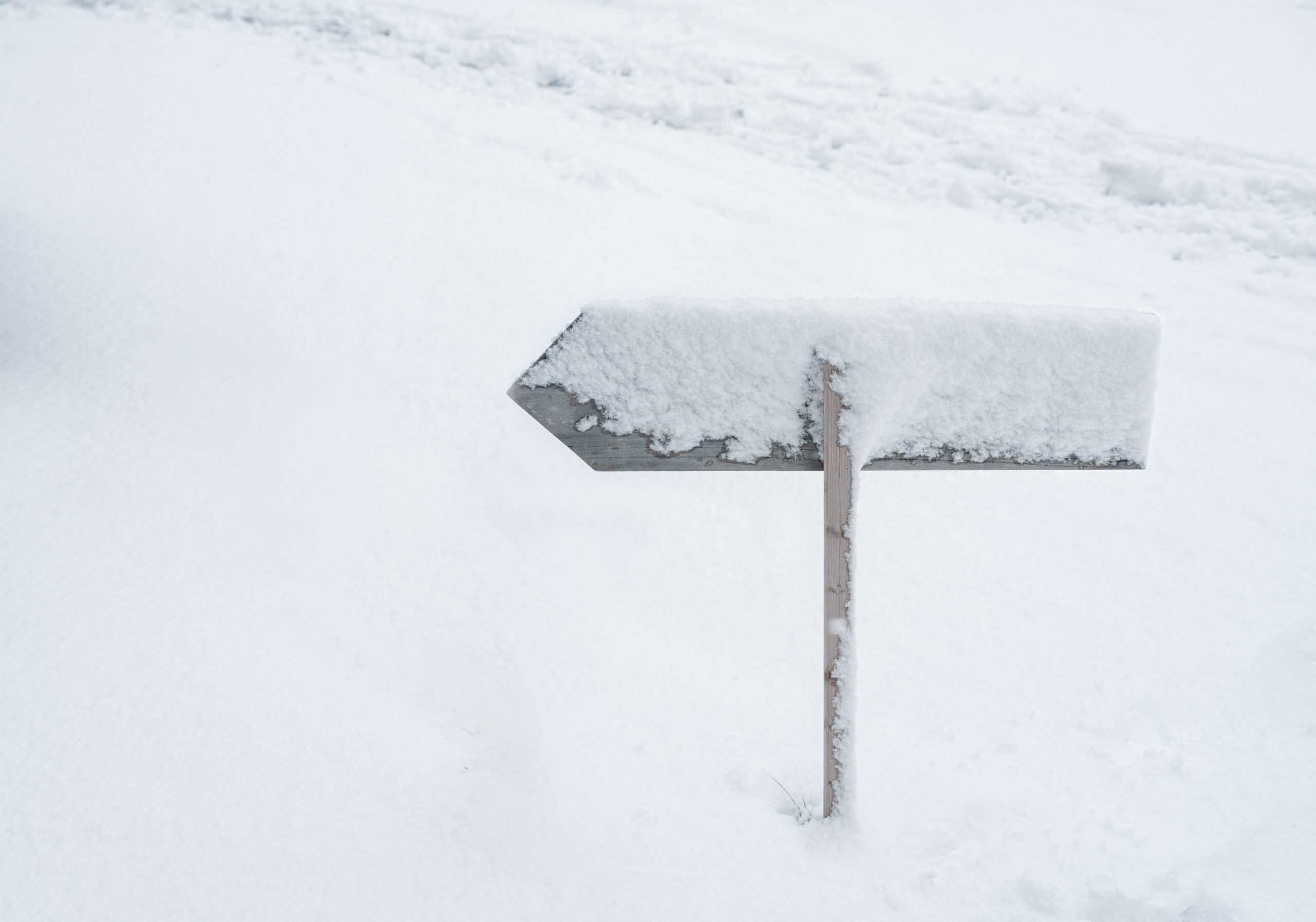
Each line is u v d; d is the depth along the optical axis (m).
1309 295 5.12
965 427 2.30
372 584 3.40
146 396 4.24
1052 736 2.91
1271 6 9.46
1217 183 6.19
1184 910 2.34
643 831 2.56
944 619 3.39
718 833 2.56
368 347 4.61
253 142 6.57
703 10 9.59
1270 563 3.54
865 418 2.23
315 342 4.63
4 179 5.90
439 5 9.52
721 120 7.41
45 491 3.69
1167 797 2.68
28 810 2.55
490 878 2.44
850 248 5.59
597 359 2.27
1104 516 3.82
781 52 8.65
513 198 6.01
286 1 9.41
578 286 5.09
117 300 4.85
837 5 9.87
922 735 2.93
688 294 5.05
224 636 3.14
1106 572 3.56
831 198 6.25
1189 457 4.09
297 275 5.11
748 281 5.21
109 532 3.53
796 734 2.90
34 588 3.26
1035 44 8.78
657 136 7.09
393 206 5.84
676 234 5.70
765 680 3.12
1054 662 3.19
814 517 3.83
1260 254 5.56
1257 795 2.67
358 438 4.09
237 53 8.14
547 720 2.90
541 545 3.62
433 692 3.01
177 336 4.61
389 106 7.29
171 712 2.86
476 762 2.77
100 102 7.08
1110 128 7.01
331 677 3.03
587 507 3.81
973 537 3.75
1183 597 3.42
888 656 3.24
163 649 3.07
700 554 3.63
